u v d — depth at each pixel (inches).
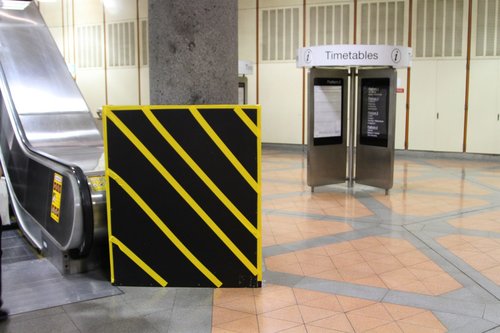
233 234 153.2
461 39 459.2
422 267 178.5
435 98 474.0
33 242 198.4
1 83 251.6
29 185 203.0
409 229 229.5
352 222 242.5
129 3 593.9
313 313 140.4
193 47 167.5
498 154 457.1
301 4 512.4
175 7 165.3
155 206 151.9
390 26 482.9
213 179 150.2
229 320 135.9
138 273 154.9
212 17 167.8
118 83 615.8
